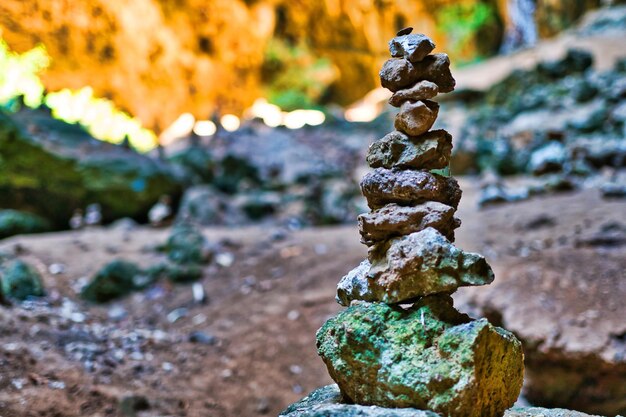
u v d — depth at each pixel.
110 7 15.22
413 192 2.35
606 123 10.83
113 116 14.66
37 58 13.74
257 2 17.95
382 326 2.31
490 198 8.21
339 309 5.73
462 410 2.15
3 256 6.43
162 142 15.37
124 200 9.16
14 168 8.65
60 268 6.54
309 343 5.34
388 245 2.40
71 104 13.85
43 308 5.38
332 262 6.74
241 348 5.29
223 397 4.61
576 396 4.51
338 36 19.48
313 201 9.35
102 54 15.27
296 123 15.83
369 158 2.50
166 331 5.55
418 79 2.40
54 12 14.22
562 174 9.26
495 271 5.58
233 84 17.84
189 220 7.82
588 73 13.28
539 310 4.91
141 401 4.12
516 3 19.41
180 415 4.20
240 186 10.35
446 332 2.24
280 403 4.65
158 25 16.25
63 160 8.95
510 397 2.40
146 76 16.19
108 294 6.14
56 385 3.99
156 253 7.20
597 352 4.39
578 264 5.46
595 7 18.58
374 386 2.30
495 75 15.35
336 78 19.27
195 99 17.14
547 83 13.61
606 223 6.39
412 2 19.81
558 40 16.91
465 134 11.94
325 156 12.66
